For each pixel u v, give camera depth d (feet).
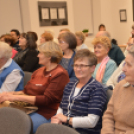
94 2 22.39
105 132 4.89
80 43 11.99
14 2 18.70
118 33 22.65
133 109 4.47
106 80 8.41
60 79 6.53
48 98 6.47
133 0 20.35
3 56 7.57
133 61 4.34
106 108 5.56
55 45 6.93
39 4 19.02
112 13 22.79
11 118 5.16
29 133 4.78
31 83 7.16
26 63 10.84
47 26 19.69
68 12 20.57
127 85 4.75
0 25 18.47
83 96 5.45
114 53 11.66
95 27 22.77
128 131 4.48
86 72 5.56
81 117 5.33
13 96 6.50
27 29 19.02
